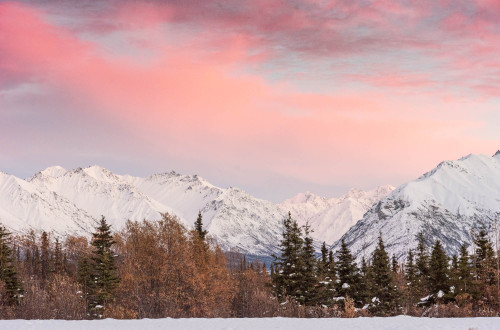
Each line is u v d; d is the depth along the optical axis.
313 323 26.06
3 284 58.25
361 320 27.12
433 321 26.42
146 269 55.84
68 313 49.19
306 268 62.91
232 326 24.97
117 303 57.62
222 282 60.22
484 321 26.20
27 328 24.11
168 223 57.44
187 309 57.38
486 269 62.56
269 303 60.94
